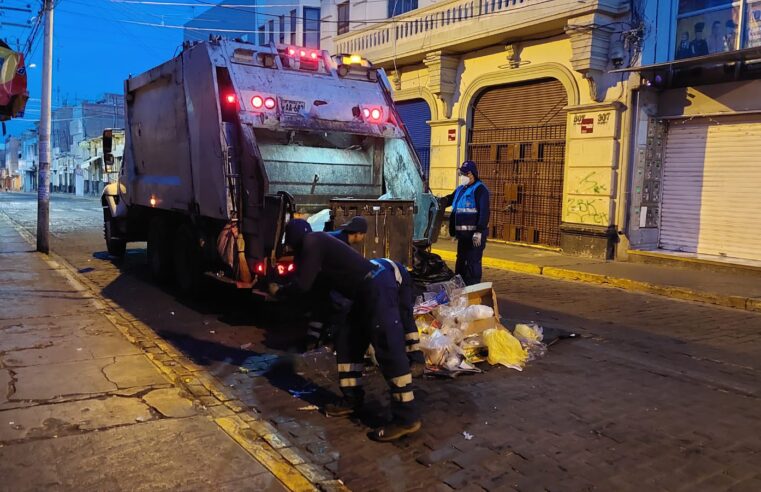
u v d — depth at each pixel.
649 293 9.45
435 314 5.65
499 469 3.49
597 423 4.18
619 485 3.32
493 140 15.12
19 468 3.24
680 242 12.01
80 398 4.26
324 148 8.07
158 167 8.70
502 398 4.62
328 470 3.45
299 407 4.40
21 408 4.05
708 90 11.12
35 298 7.47
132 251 12.91
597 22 11.57
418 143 17.58
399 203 6.72
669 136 12.06
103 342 5.69
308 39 22.59
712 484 3.36
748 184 10.80
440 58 15.37
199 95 7.05
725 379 5.21
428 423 4.12
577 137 12.57
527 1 12.77
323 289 4.20
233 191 6.53
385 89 8.12
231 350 5.81
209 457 3.45
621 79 11.75
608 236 12.05
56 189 63.28
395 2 18.03
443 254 13.30
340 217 6.32
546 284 10.07
